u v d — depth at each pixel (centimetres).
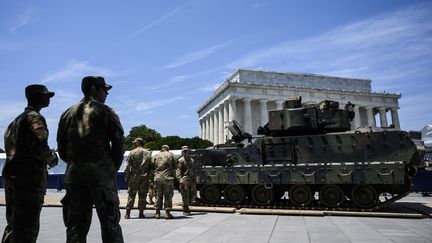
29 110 566
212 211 1477
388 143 1480
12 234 533
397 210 1488
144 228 1016
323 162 1561
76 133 493
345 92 9050
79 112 505
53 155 579
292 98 1739
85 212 492
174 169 1298
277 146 1656
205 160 1761
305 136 1623
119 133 511
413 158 1470
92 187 481
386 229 1007
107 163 499
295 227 1039
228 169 1672
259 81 8862
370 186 1452
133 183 1271
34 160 546
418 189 2434
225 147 1822
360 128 1599
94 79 537
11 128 563
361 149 1515
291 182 1548
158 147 6556
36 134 530
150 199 1822
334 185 1502
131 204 1263
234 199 1672
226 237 866
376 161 1483
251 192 1664
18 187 537
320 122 1639
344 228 1023
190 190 1477
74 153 490
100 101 541
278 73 9050
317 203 1586
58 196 2295
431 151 2912
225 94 8656
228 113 8506
